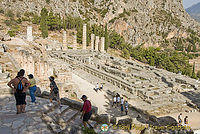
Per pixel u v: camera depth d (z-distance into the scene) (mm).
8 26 75125
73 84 22656
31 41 44219
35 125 7730
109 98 23672
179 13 199625
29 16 105125
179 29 167875
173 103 23719
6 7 102062
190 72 73625
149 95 24953
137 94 25547
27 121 7965
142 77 32844
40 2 120125
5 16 91500
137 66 45250
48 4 123938
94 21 142625
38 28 86938
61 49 54531
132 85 26828
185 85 31969
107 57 53219
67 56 44000
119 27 138750
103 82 29672
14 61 21953
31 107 9477
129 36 137500
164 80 34406
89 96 23109
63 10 128500
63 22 102062
